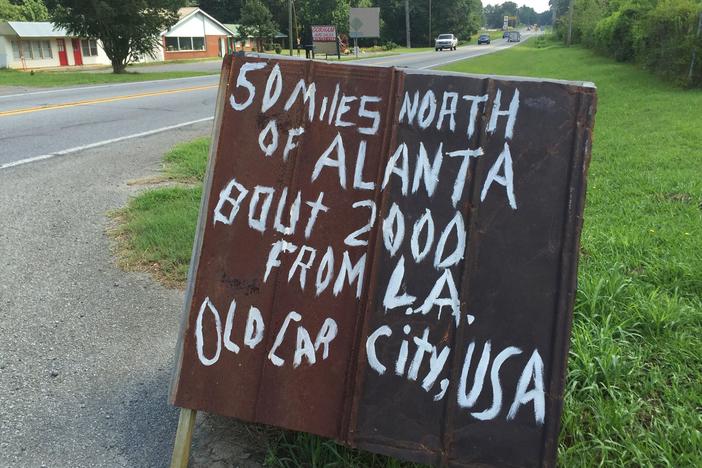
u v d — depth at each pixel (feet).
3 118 39.86
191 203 20.81
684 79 50.34
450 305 7.90
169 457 9.23
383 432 7.92
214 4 265.95
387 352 7.99
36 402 10.50
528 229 7.77
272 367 8.32
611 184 22.94
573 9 163.32
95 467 9.02
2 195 21.99
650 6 70.03
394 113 8.18
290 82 8.46
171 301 14.43
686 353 11.05
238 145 8.55
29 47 142.10
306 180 8.38
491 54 148.36
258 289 8.41
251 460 9.07
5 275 15.64
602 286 13.01
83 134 34.71
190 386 8.49
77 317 13.57
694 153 27.12
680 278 14.05
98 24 97.14
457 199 7.96
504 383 7.71
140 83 74.28
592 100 7.68
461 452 7.72
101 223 19.57
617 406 9.48
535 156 7.79
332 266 8.27
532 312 7.71
